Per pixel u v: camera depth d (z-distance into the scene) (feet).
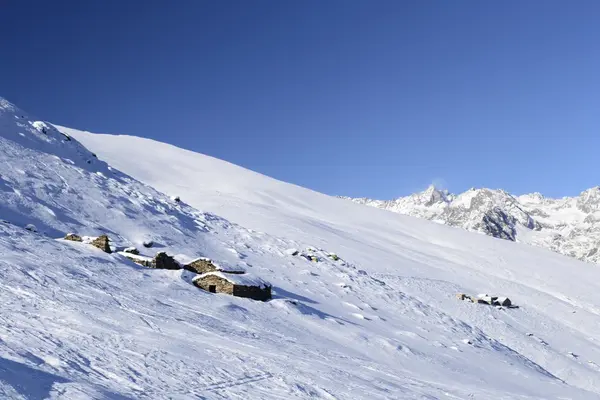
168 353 58.08
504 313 248.73
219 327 84.43
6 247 94.12
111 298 81.97
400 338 138.62
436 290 259.80
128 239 160.76
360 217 491.72
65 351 49.32
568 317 282.15
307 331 108.88
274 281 170.81
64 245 112.57
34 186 158.92
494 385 111.75
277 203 446.19
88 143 461.78
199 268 136.05
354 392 62.28
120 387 43.86
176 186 411.13
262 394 52.65
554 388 132.36
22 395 35.83
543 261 456.45
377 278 252.01
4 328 52.03
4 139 180.45
